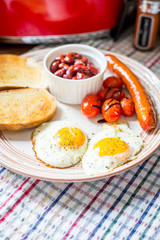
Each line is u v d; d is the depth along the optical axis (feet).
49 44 1.97
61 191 1.23
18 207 1.18
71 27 1.85
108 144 1.24
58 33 1.86
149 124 1.32
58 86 1.48
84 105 1.44
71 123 1.39
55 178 1.15
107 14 1.87
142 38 1.90
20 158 1.26
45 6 1.70
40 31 1.83
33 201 1.20
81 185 1.25
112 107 1.39
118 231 1.12
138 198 1.22
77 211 1.17
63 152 1.24
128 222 1.15
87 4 1.75
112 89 1.50
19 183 1.25
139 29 1.87
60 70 1.45
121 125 1.41
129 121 1.44
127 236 1.11
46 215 1.16
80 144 1.27
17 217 1.15
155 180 1.28
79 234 1.11
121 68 1.55
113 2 1.83
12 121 1.34
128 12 2.02
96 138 1.34
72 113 1.50
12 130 1.38
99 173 1.19
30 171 1.19
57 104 1.55
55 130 1.33
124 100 1.44
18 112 1.39
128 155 1.25
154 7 1.75
